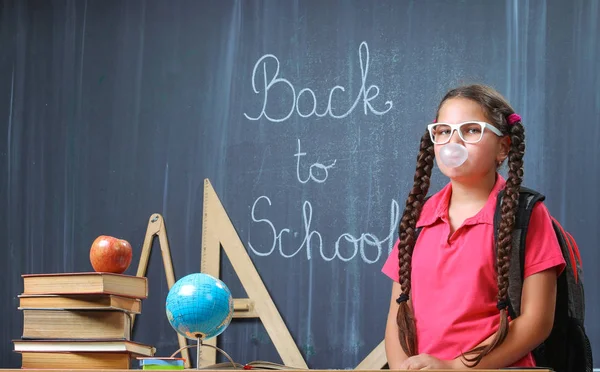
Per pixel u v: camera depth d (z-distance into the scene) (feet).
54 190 10.99
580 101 9.22
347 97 10.06
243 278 10.03
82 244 10.79
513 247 4.52
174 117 10.71
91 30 11.19
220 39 10.68
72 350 5.23
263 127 10.34
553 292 4.50
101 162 10.89
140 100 10.87
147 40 10.96
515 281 4.50
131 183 10.75
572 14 9.37
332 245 9.87
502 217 4.54
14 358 10.72
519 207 4.60
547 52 9.37
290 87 10.31
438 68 9.73
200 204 10.43
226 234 10.21
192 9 10.84
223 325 4.63
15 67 11.36
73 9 11.28
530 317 4.41
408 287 4.84
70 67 11.19
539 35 9.43
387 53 9.96
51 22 11.34
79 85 11.12
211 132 10.54
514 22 9.53
